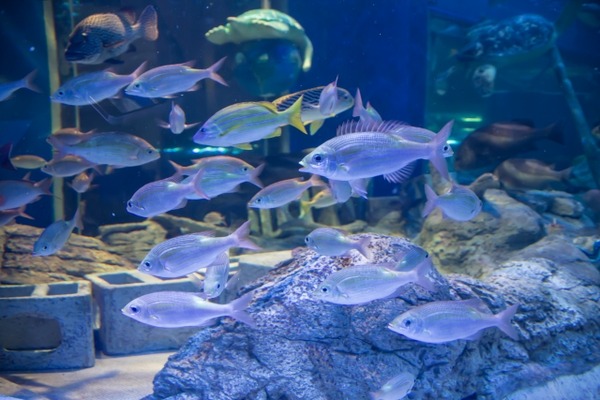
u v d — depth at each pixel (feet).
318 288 3.79
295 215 9.09
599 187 10.51
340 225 9.40
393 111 12.10
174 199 4.72
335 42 11.71
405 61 11.89
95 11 9.07
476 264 7.40
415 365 4.30
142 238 8.45
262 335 4.28
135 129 9.08
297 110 4.72
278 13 9.15
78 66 9.04
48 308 5.55
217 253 4.16
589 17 15.83
